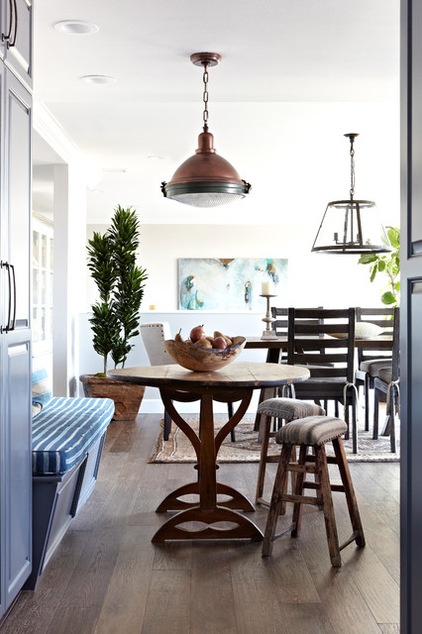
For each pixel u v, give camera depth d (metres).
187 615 2.47
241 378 3.21
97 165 7.42
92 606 2.55
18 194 2.48
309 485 3.29
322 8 3.12
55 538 3.15
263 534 3.31
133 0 3.02
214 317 7.26
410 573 1.90
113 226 6.95
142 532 3.39
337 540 2.95
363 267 11.32
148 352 6.22
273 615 2.47
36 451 2.71
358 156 7.12
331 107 5.31
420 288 1.82
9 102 2.36
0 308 2.24
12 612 2.50
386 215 10.78
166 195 4.27
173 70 3.97
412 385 1.88
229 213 10.91
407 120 1.94
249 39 3.49
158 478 4.46
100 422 3.64
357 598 2.61
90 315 7.16
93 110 5.34
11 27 2.33
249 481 4.38
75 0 3.01
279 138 6.33
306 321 7.23
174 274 11.32
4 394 2.30
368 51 3.67
